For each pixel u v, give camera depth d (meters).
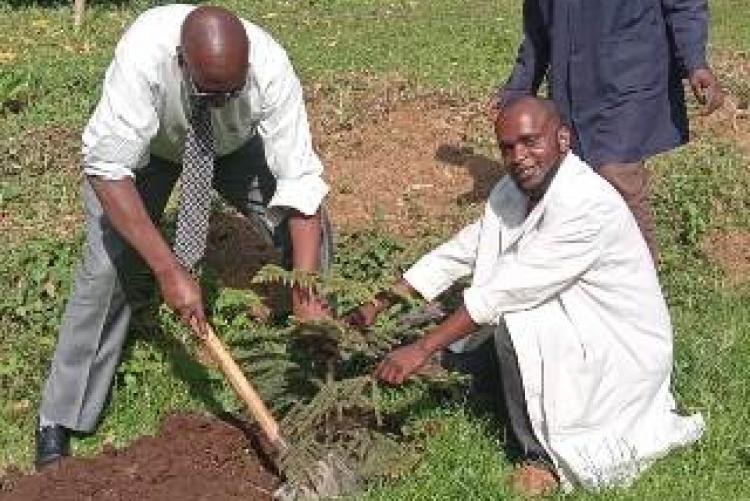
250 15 11.23
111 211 3.70
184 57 3.54
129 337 4.64
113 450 4.04
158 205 4.24
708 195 5.93
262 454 4.07
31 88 7.54
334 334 3.84
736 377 4.44
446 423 4.17
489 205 4.05
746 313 5.02
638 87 4.71
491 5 11.96
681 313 5.05
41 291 4.93
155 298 4.75
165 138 3.94
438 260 4.16
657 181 6.07
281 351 4.03
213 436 4.11
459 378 4.11
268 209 3.95
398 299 4.21
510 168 3.82
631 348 3.95
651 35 4.71
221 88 3.53
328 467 3.84
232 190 4.26
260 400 3.86
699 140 6.64
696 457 3.98
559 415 3.88
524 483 3.90
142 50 3.66
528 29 5.06
